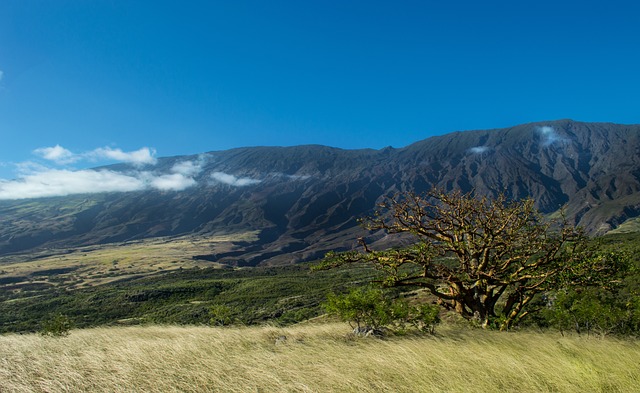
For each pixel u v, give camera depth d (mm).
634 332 14883
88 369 8727
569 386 7375
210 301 93500
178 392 7141
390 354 9664
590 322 15656
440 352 9758
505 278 17062
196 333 14211
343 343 12023
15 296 137875
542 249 17016
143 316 77562
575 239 17188
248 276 179000
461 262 18078
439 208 18469
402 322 15062
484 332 13742
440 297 17953
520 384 7449
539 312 18641
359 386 7227
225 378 7852
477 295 17656
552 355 9703
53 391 7270
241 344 12031
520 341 11688
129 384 7555
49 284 182500
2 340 13562
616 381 7738
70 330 16656
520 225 17031
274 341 12906
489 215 17109
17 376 8156
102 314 86938
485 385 7363
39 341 13227
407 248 18312
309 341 12438
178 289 113125
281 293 98188
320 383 7449
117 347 11008
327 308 15398
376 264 18156
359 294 15531
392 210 19156
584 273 16359
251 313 55188
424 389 7129
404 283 17391
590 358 9562
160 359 9438
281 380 7656
